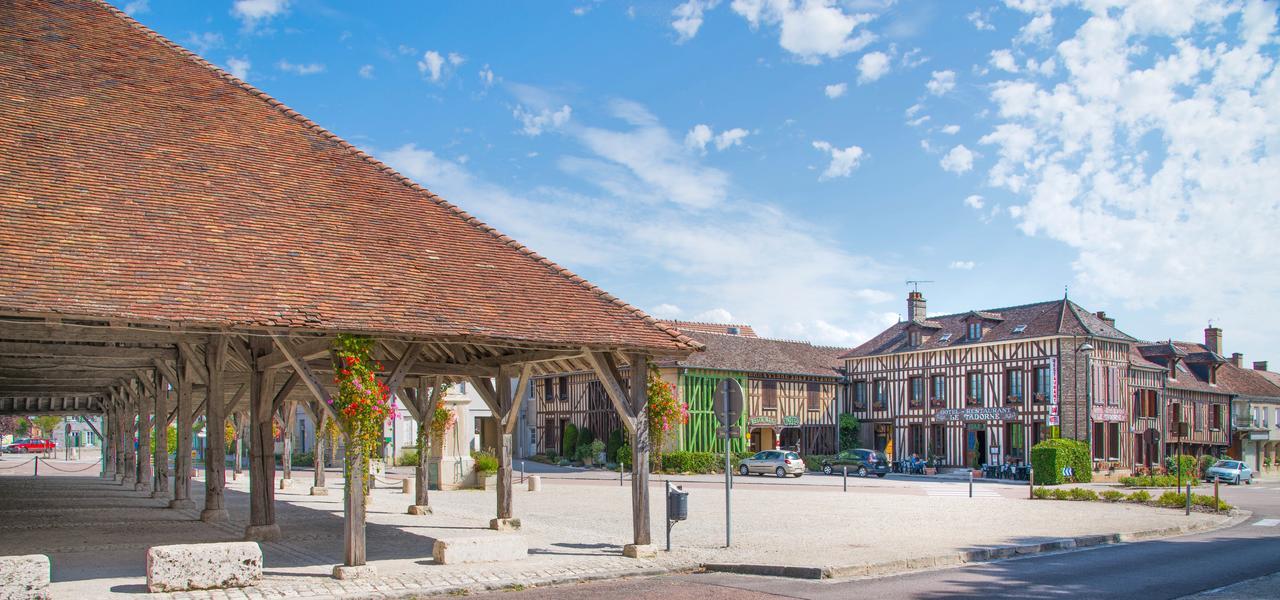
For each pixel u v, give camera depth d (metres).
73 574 9.59
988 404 40.22
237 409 25.28
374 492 23.55
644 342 11.32
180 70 13.99
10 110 11.27
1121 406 39.91
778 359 44.22
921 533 14.20
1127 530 14.91
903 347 44.72
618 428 41.69
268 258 10.30
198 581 8.70
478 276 11.65
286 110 14.18
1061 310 39.00
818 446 44.94
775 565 10.43
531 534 13.87
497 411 14.55
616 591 9.19
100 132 11.58
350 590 8.84
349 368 9.55
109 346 15.04
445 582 9.31
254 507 12.41
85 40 13.63
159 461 21.34
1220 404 48.72
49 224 9.52
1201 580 9.81
